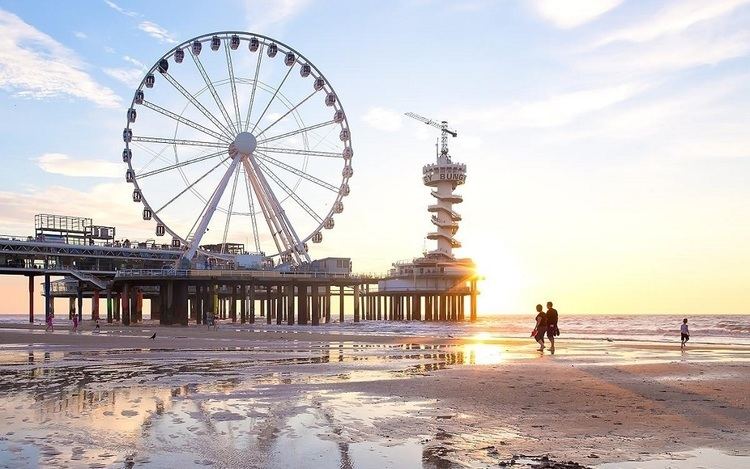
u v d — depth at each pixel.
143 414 12.28
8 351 30.94
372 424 11.26
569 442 9.86
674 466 8.45
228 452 9.16
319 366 22.69
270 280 79.06
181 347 34.34
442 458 8.86
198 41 72.81
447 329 84.06
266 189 73.88
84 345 35.81
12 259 85.75
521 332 69.38
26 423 11.35
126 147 70.88
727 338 58.88
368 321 130.50
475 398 14.20
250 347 34.28
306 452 9.19
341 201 79.62
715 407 13.03
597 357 26.25
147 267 98.56
